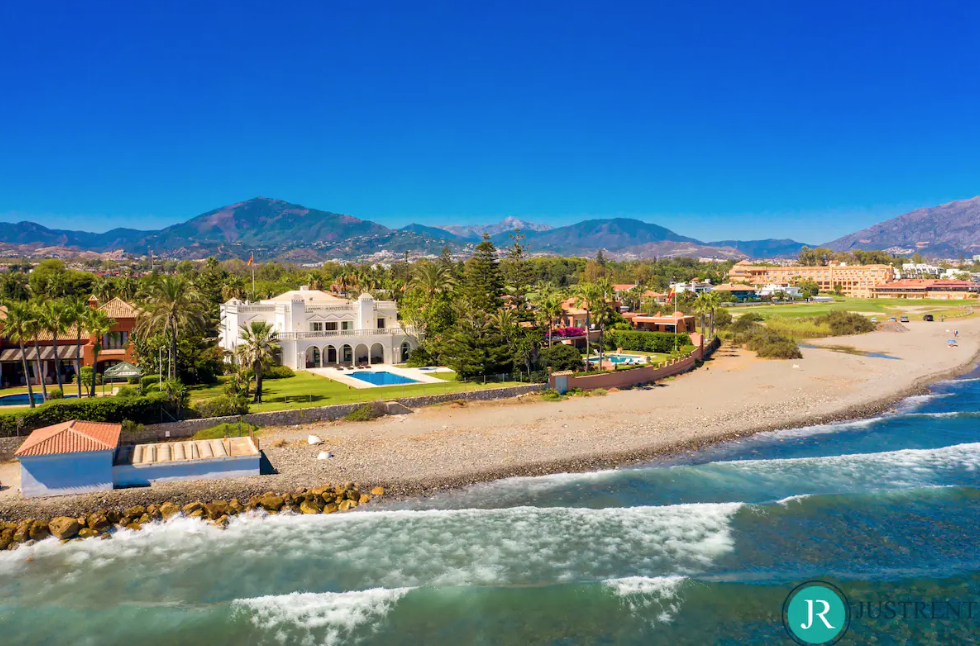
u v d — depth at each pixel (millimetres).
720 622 24500
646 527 32281
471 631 24125
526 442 45594
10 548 30172
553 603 25672
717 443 47062
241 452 37469
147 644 23438
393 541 30891
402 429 48406
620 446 45031
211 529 32156
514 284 113500
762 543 30688
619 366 72875
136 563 29047
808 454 44469
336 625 24438
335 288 150125
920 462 42156
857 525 32469
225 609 25281
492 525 32562
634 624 24406
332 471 38438
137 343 62156
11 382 61375
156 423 44312
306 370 72438
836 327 134375
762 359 91250
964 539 30969
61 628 24328
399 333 79812
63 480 33531
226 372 68125
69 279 129375
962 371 82438
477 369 63094
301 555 29641
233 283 127438
